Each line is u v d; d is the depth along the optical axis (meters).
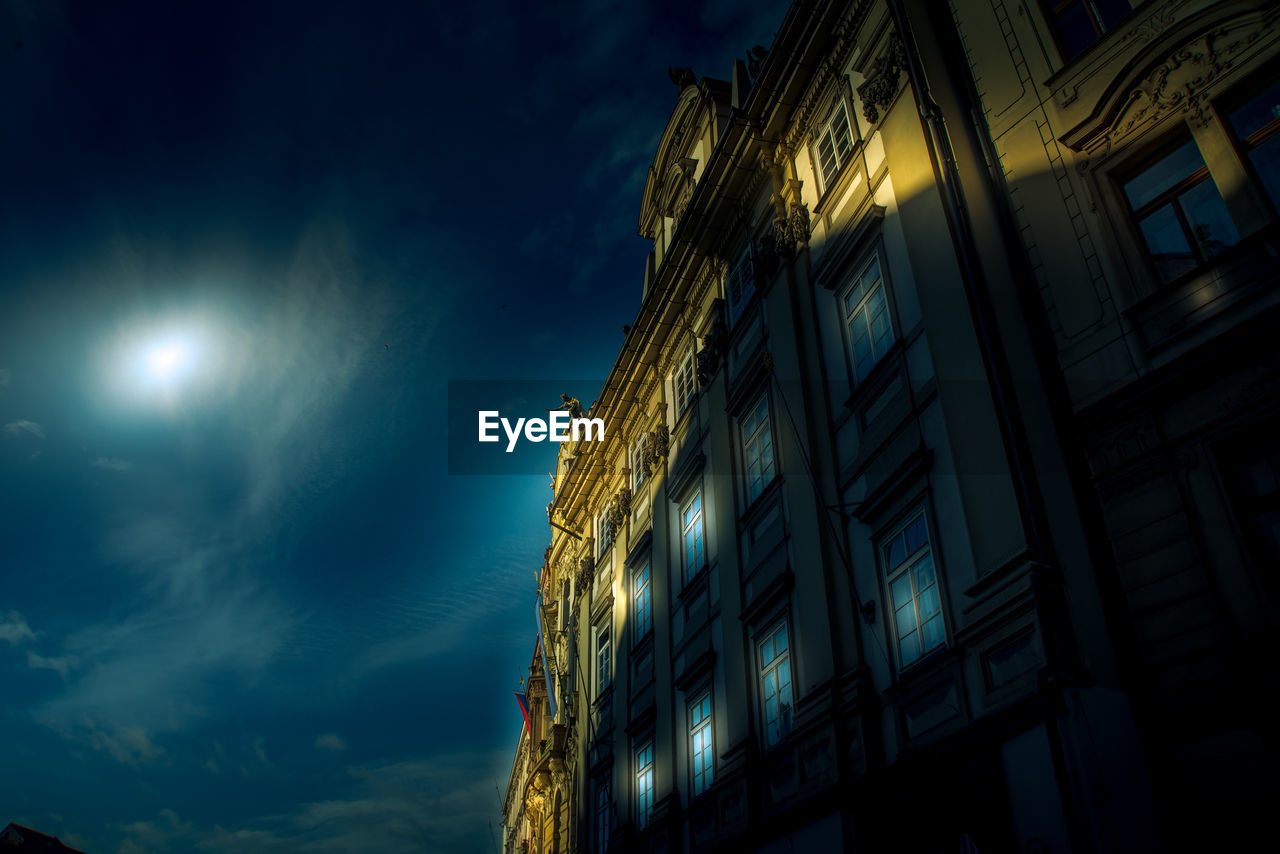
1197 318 9.18
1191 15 9.93
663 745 20.86
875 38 15.81
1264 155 9.21
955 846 10.46
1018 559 10.16
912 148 13.80
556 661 36.03
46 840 68.88
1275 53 9.13
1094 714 8.73
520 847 42.31
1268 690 7.73
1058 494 9.88
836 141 17.16
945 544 11.83
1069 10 11.77
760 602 16.55
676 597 21.83
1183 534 8.75
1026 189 11.43
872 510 13.58
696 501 21.50
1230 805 7.69
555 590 37.94
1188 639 8.41
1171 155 10.12
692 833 18.41
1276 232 8.73
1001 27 12.52
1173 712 8.29
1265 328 8.49
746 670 17.11
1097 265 10.34
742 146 19.59
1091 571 9.26
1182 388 9.14
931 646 11.98
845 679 13.52
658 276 23.55
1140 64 10.33
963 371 11.70
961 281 12.02
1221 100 9.65
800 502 15.81
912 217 13.42
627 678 24.55
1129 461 9.41
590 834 26.31
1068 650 9.24
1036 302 10.94
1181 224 9.82
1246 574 8.21
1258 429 8.51
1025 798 9.48
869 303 14.97
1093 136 10.74
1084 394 10.01
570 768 30.22
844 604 14.10
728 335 20.69
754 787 15.91
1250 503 8.52
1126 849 8.12
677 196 25.44
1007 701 10.05
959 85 12.96
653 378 25.86
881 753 12.59
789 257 17.78
